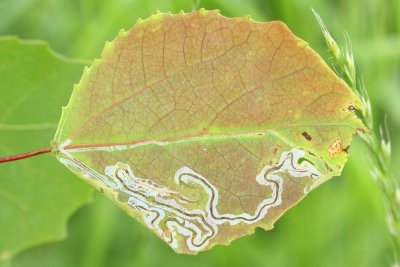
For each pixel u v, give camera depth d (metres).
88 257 0.35
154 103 0.24
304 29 0.35
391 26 0.36
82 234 0.37
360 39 0.36
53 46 0.37
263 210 0.24
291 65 0.24
